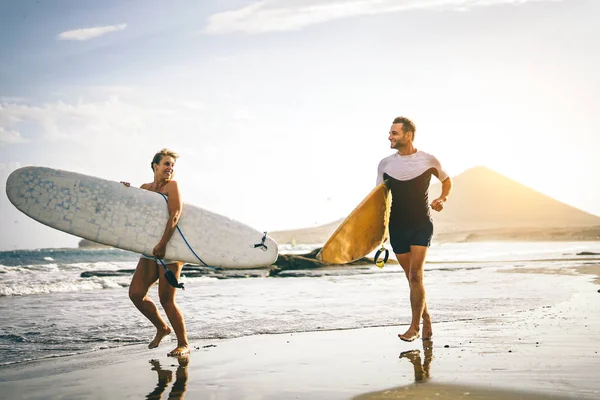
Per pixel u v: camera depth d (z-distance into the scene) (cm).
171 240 485
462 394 297
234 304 828
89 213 489
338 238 529
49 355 459
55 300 940
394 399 293
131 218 486
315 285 1238
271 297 940
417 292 476
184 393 322
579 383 314
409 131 506
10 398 319
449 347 440
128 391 330
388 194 534
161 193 498
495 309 689
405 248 495
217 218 512
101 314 728
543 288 968
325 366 386
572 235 14262
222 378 358
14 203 491
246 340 512
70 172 507
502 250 5572
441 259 3120
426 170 493
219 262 496
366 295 949
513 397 289
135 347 492
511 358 387
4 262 4716
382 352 431
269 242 520
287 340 506
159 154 508
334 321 625
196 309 763
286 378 353
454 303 762
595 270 1507
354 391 314
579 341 449
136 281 477
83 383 352
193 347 481
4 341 525
